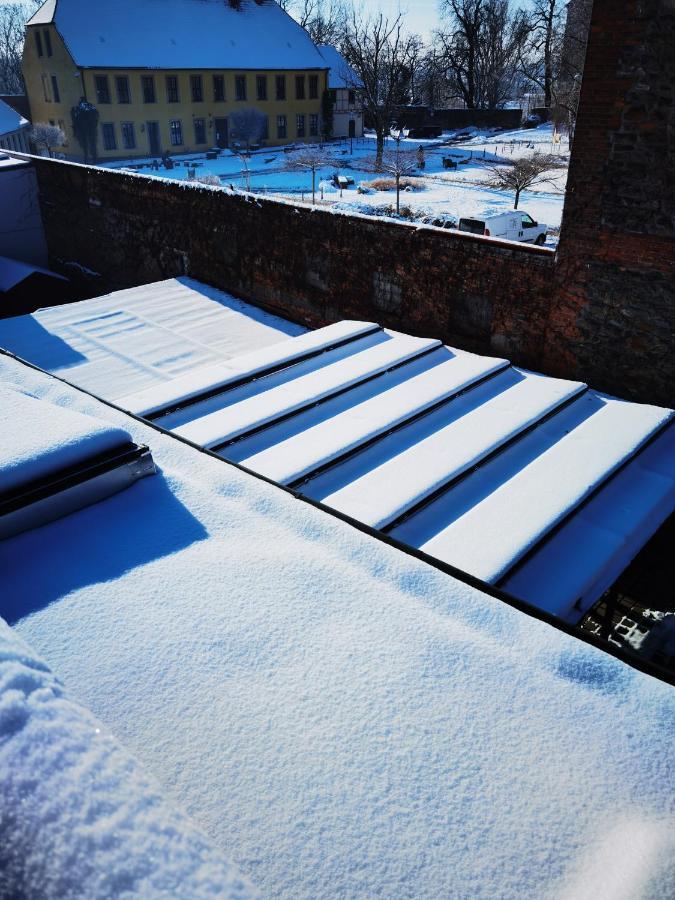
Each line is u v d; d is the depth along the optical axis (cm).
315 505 358
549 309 818
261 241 1170
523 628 275
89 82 5144
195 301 1258
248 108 5850
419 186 3978
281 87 6091
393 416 694
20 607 277
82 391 517
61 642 259
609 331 773
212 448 640
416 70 7606
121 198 1496
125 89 5325
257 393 768
